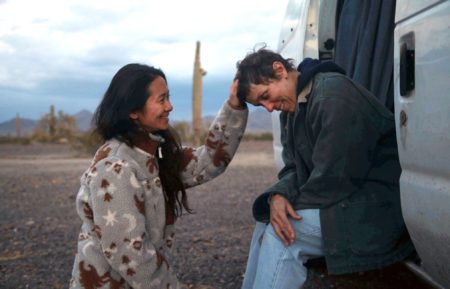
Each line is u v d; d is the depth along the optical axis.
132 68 2.19
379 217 2.45
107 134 2.19
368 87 3.45
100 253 2.11
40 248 4.77
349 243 2.42
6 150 20.66
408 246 2.49
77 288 2.12
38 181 9.47
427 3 2.02
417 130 2.10
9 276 3.95
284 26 4.45
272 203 2.52
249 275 2.71
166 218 2.35
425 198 2.07
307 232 2.46
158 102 2.18
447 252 1.98
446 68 1.88
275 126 4.40
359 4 3.58
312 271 3.79
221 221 5.72
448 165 1.89
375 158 2.48
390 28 3.34
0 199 7.50
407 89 2.18
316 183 2.41
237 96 2.57
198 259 4.28
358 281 3.56
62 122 29.86
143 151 2.19
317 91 2.44
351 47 3.60
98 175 2.04
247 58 2.56
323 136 2.38
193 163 2.57
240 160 13.84
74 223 5.82
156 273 2.09
